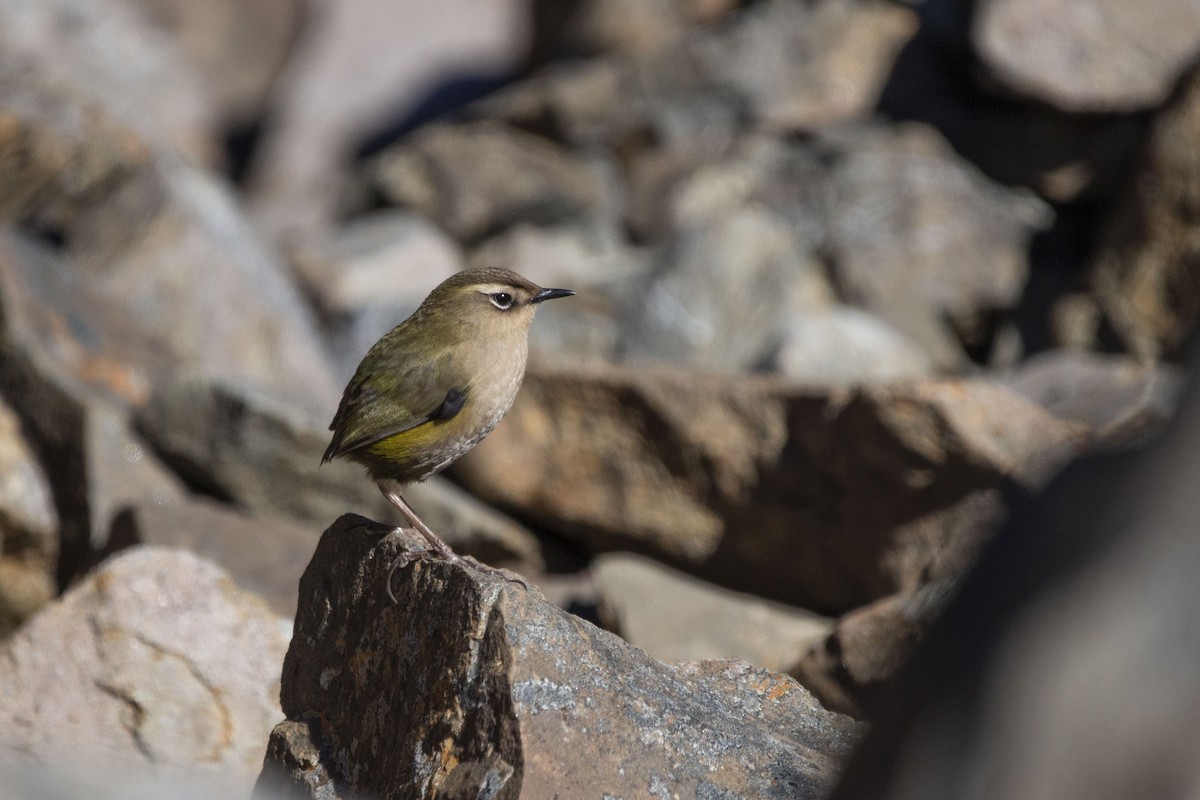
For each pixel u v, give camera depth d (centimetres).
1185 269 1689
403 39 3731
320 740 744
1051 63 1958
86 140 1884
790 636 1180
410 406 898
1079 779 342
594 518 1405
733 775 634
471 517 1373
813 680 959
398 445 907
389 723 698
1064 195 1973
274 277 1884
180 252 1769
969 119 2080
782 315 1816
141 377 1573
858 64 2186
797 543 1324
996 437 1220
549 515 1425
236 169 3522
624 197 2195
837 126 2141
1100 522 359
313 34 3750
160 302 1742
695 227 1969
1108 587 351
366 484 1388
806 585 1332
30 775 554
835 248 1927
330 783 725
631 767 620
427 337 908
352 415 912
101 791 554
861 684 943
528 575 1396
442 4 3803
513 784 608
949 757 362
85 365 1523
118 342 1612
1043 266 1909
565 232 2194
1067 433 1235
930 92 2136
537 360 1444
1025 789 346
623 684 650
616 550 1411
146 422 1441
